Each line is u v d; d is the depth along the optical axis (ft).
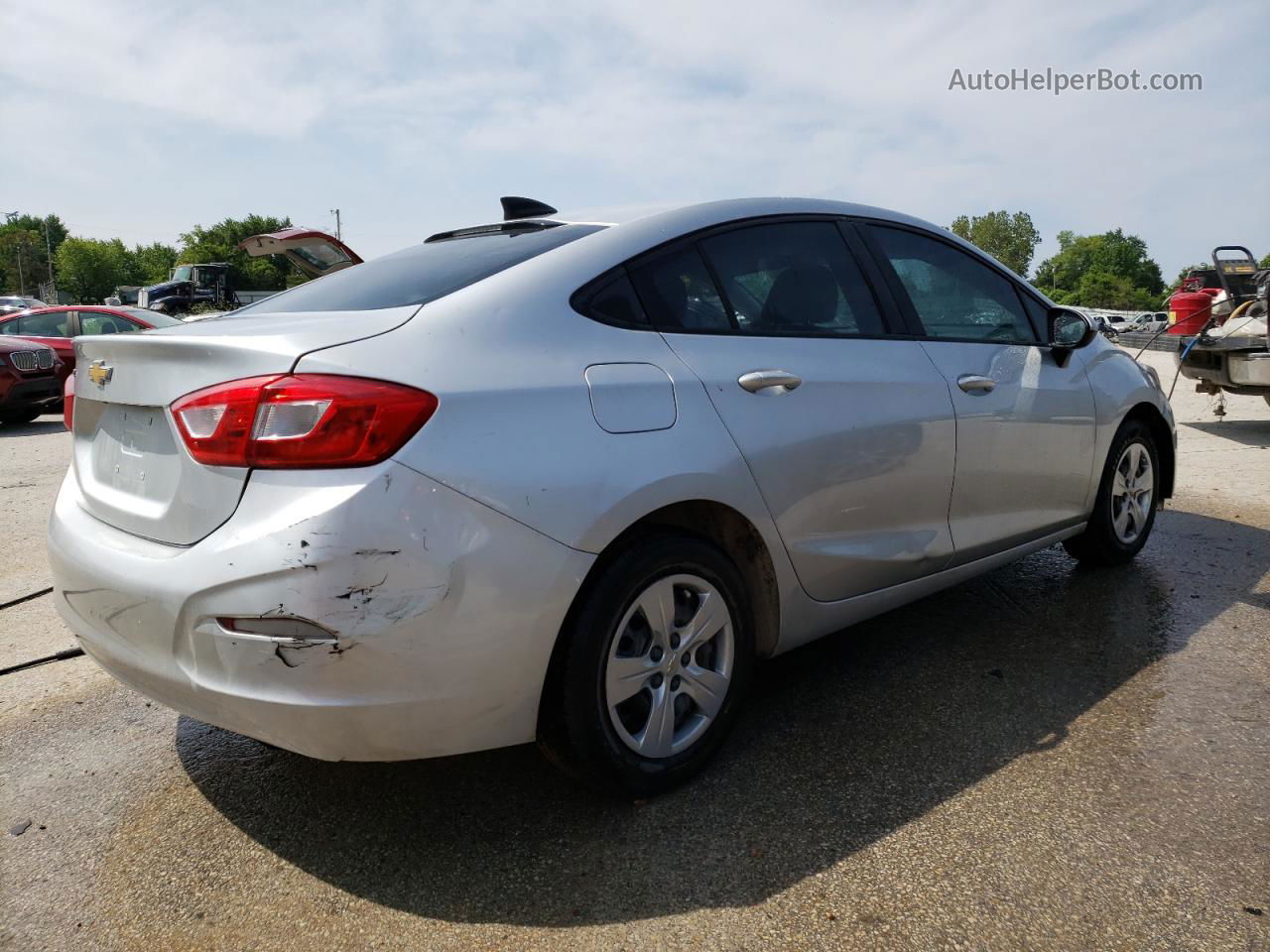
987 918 6.25
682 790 7.98
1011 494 11.01
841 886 6.65
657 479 7.30
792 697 9.71
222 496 6.41
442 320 7.00
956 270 11.20
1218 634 11.02
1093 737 8.64
